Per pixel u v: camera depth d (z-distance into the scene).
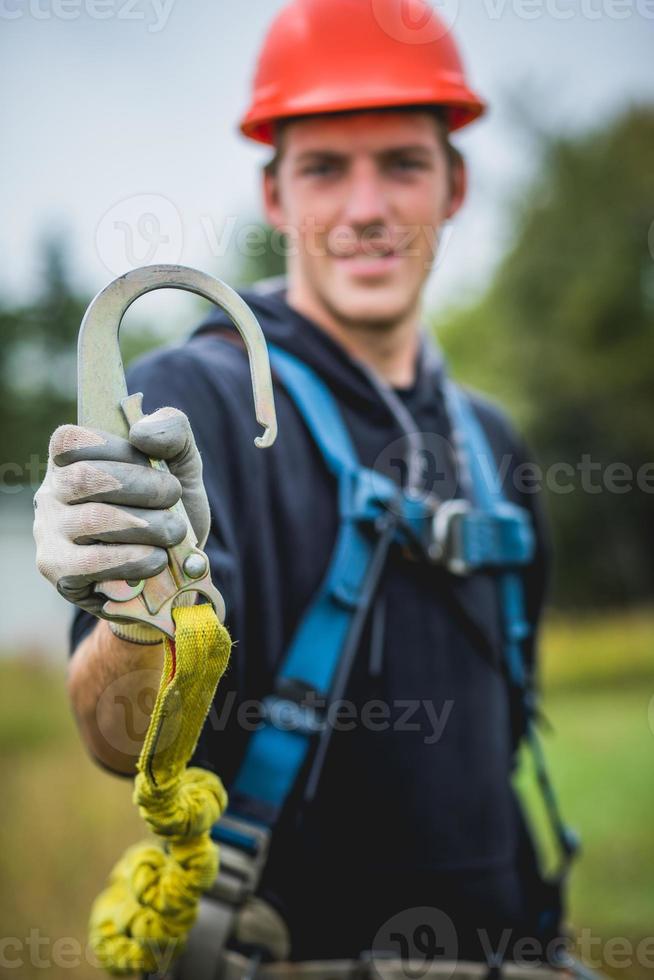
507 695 1.77
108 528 0.96
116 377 1.05
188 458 1.03
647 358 17.03
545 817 5.20
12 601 10.55
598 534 16.61
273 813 1.46
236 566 1.42
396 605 1.59
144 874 1.40
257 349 1.05
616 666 11.98
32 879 3.57
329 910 1.53
